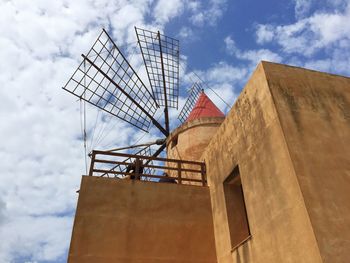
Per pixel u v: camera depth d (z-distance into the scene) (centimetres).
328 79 777
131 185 948
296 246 558
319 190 571
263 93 731
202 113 1783
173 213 934
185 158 1527
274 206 641
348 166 623
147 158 1031
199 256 885
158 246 868
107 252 821
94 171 949
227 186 929
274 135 667
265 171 691
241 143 830
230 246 825
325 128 669
